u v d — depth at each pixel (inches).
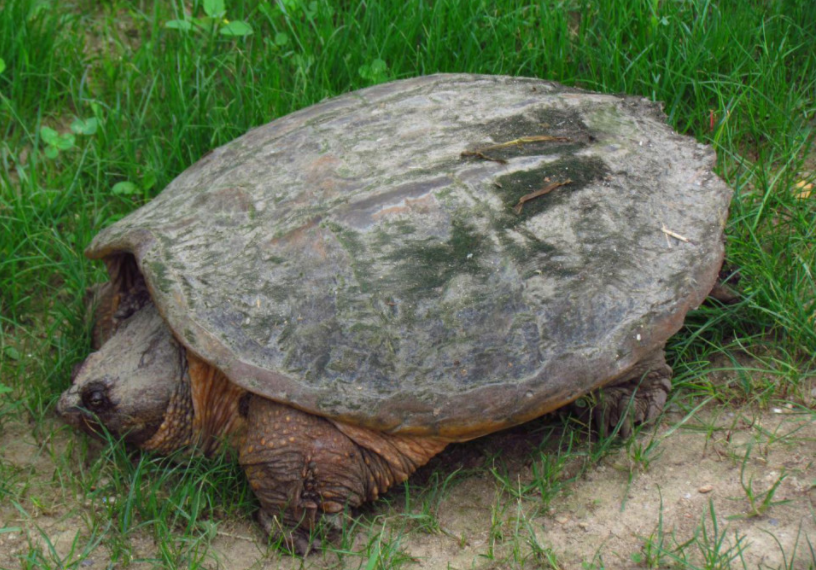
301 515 54.2
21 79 67.5
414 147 56.7
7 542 54.6
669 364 58.7
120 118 66.7
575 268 54.5
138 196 65.2
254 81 67.6
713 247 56.1
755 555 52.4
